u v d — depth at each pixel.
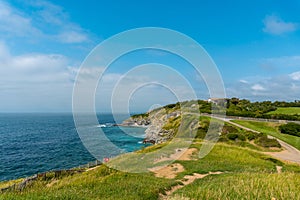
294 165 26.92
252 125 52.00
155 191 13.44
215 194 11.83
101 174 18.14
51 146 62.72
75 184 15.05
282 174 17.11
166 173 19.02
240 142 41.34
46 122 163.25
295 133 47.44
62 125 133.50
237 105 79.44
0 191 14.16
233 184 13.63
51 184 16.83
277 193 12.02
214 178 16.62
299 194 11.79
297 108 79.31
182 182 16.23
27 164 44.59
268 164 25.88
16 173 39.22
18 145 65.75
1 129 113.12
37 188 15.34
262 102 92.56
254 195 11.73
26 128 116.81
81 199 11.41
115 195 12.53
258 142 40.91
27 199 10.38
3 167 42.69
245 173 17.55
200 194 12.07
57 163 44.75
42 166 43.06
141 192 13.11
